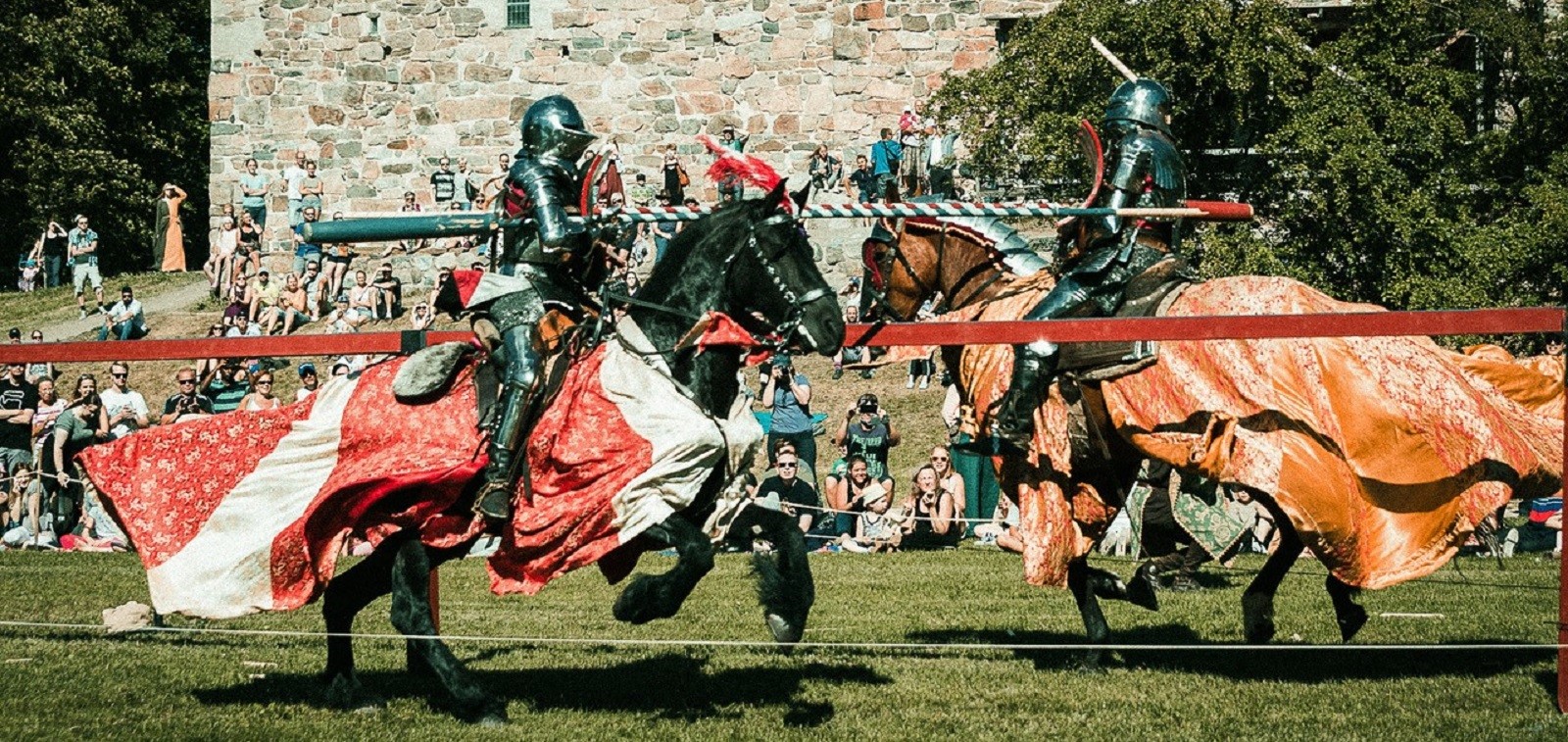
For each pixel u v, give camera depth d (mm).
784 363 14602
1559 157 18547
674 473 6465
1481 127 19781
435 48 28016
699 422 6562
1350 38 19016
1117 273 7715
